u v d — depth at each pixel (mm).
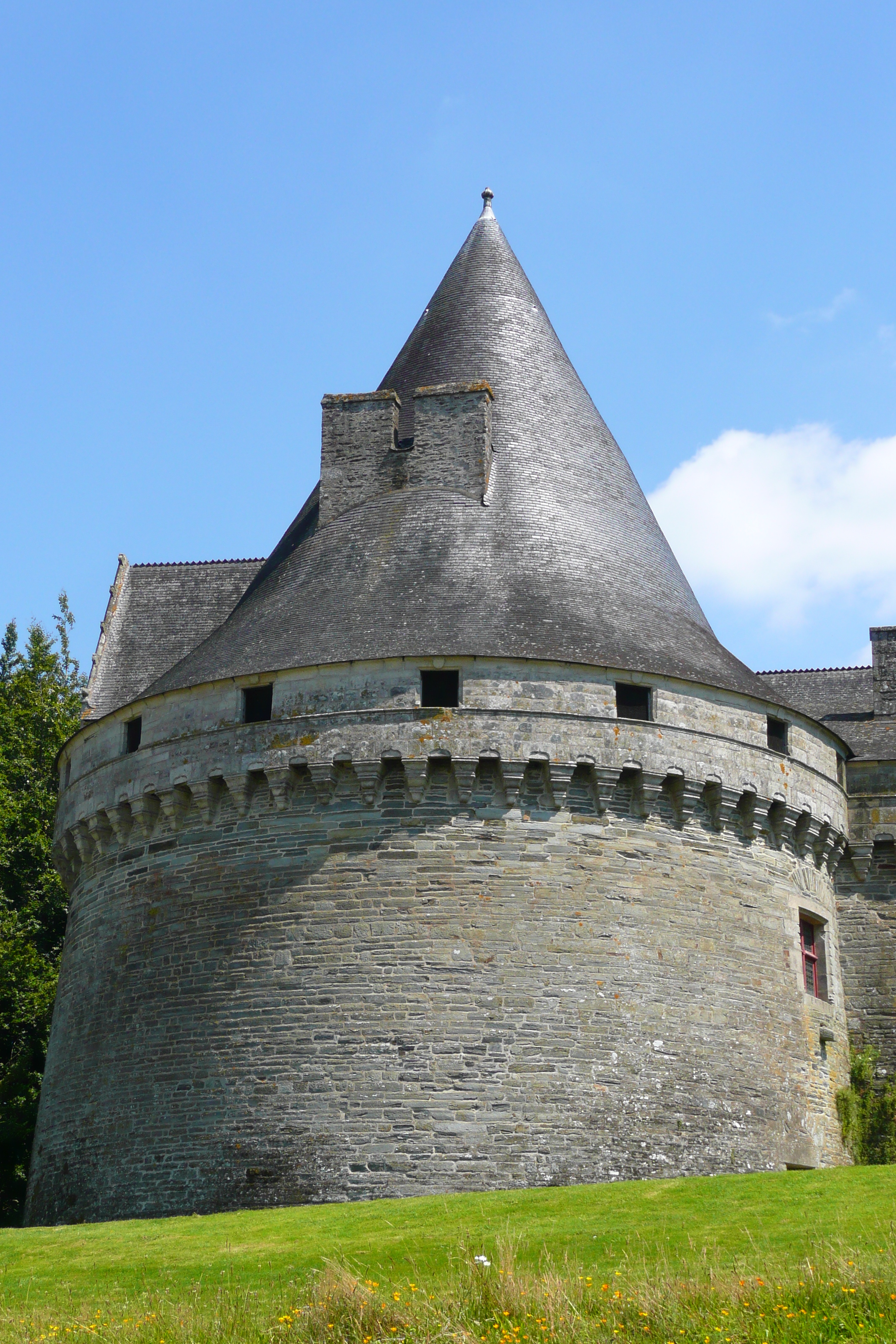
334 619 32250
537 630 31500
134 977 31562
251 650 32312
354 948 29516
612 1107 28922
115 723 33812
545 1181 28109
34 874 44156
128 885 32438
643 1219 22703
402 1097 28547
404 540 33750
